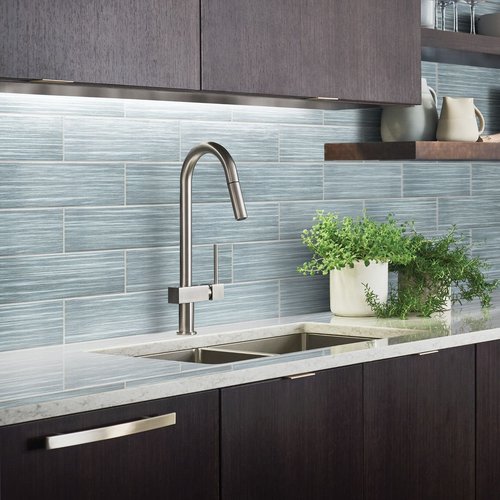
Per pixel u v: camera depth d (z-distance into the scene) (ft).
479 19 12.92
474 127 12.09
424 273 11.72
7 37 7.50
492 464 10.68
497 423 10.71
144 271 10.22
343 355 8.87
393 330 10.39
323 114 11.86
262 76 9.21
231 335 10.34
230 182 9.56
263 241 11.31
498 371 10.68
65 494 6.94
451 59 12.71
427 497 9.87
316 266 11.78
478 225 13.96
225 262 10.95
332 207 12.02
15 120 9.15
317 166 11.82
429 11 11.76
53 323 9.50
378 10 10.26
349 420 9.00
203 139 10.65
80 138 9.63
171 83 8.50
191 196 10.04
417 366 9.69
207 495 7.82
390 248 11.28
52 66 7.75
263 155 11.25
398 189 12.80
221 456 7.91
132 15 8.22
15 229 9.20
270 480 8.31
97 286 9.84
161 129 10.27
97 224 9.80
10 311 9.19
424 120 12.03
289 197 11.55
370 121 12.42
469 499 10.39
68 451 6.95
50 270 9.46
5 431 6.62
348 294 11.32
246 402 8.09
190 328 10.16
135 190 10.09
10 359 8.66
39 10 7.67
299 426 8.54
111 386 7.35
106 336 9.93
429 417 9.86
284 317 11.48
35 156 9.30
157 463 7.48
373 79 10.23
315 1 9.63
